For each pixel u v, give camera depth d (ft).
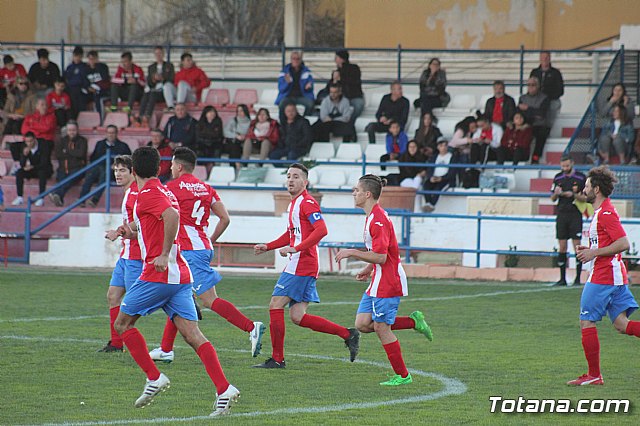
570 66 203.92
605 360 74.69
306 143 168.04
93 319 93.86
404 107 176.45
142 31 294.66
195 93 185.78
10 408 55.77
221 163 172.96
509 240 137.90
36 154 163.53
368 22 214.48
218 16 314.76
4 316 95.20
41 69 186.50
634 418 55.42
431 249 138.41
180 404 57.57
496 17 208.03
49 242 148.56
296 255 70.13
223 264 145.07
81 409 55.72
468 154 164.55
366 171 167.84
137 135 176.96
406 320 67.26
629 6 201.46
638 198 137.90
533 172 165.17
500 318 98.37
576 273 128.36
